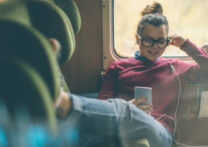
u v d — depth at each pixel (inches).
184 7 77.4
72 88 80.6
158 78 61.7
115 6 75.2
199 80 66.4
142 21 60.7
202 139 71.9
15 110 18.5
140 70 63.2
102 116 31.2
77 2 74.9
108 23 75.9
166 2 76.4
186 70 63.7
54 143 25.8
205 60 62.7
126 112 35.3
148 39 59.8
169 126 58.3
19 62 18.8
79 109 28.8
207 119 72.2
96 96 71.7
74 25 54.7
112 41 77.1
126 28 76.5
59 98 26.5
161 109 60.4
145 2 75.0
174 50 79.9
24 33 20.6
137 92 51.8
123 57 78.1
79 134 32.6
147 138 40.2
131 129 36.5
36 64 20.7
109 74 66.8
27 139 20.9
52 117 20.8
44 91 19.6
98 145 35.9
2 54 19.3
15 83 18.1
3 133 20.3
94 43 77.9
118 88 64.9
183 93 69.1
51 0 49.4
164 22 60.1
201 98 69.5
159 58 65.1
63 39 38.3
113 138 36.6
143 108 51.4
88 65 79.3
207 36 79.7
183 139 71.3
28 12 32.8
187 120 71.1
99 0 75.3
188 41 63.8
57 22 36.8
